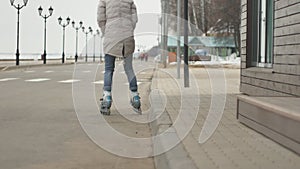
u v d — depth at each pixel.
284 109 5.05
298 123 4.60
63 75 25.38
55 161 5.39
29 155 5.66
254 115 6.26
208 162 4.36
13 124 7.88
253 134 5.98
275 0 9.47
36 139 6.64
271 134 5.54
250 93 11.27
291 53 8.55
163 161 4.84
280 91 9.14
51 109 9.95
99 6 9.19
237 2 45.41
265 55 10.56
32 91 14.67
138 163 5.43
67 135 6.97
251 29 11.46
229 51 48.38
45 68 38.50
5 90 15.02
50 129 7.45
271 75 9.67
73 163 5.32
